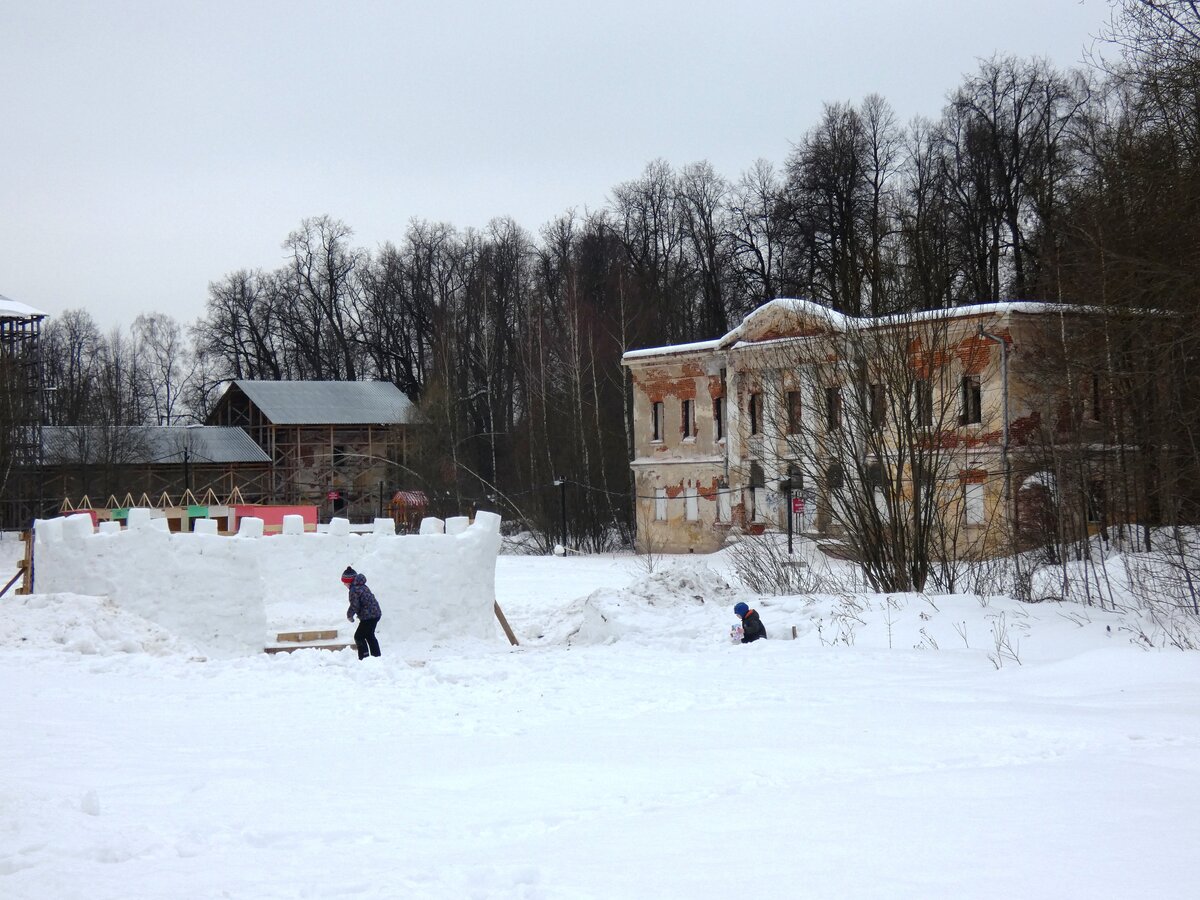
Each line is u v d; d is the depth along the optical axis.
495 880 7.26
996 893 6.66
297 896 7.09
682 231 80.19
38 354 75.44
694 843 7.95
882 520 27.42
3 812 9.09
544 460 71.75
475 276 92.50
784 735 12.45
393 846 8.22
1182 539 25.45
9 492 70.25
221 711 15.30
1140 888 6.69
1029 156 58.47
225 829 8.71
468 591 26.22
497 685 17.78
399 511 72.75
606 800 9.50
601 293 81.50
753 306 73.94
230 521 48.69
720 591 26.30
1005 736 12.12
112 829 8.70
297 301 98.81
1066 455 32.09
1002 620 21.62
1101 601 23.36
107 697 16.30
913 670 18.05
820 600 24.28
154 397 110.38
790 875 7.10
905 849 7.60
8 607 21.67
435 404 76.50
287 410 83.56
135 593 23.67
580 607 29.92
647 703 15.48
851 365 26.75
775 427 29.03
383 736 13.27
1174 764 10.38
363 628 22.83
